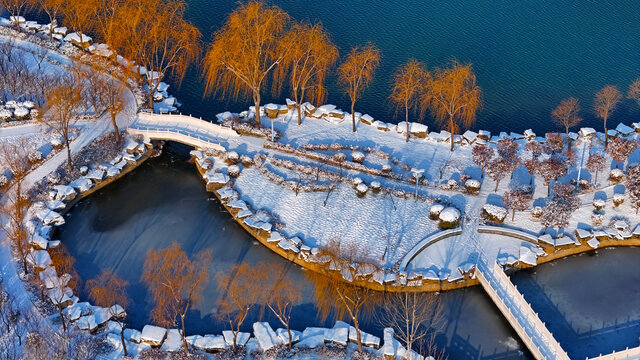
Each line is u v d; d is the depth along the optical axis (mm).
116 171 131750
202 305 111312
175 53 147750
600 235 119688
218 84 150375
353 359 103375
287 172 130875
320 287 114500
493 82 153750
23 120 139125
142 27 150750
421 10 174625
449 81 131500
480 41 165250
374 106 148000
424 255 117625
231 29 136500
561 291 113375
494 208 121750
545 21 172250
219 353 104312
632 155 134500
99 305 110062
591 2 178125
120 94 144000
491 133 141875
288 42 134875
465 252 118062
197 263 117812
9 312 107625
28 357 101375
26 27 163875
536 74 156125
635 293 113188
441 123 143625
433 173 130875
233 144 135875
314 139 137625
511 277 115688
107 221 125062
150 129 138125
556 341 102875
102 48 157250
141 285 114438
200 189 131625
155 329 105125
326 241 119625
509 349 105688
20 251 112250
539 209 121938
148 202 128875
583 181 127062
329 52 136125
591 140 137125
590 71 157250
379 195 126312
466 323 109125
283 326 108875
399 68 156500
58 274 114062
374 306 111688
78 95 136250
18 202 116750
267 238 120750
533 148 131625
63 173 130375
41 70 151250
